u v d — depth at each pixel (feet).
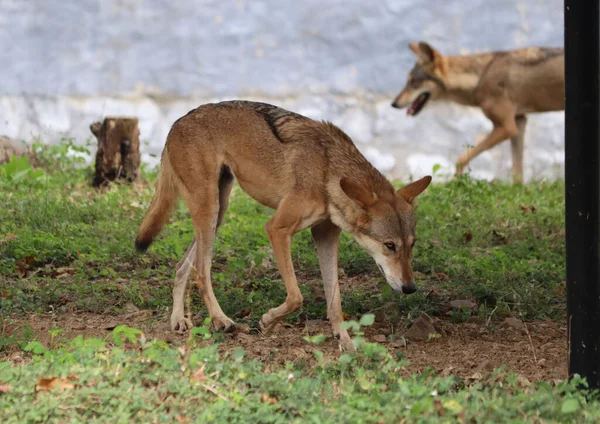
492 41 76.02
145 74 76.38
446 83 67.46
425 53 67.41
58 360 24.91
